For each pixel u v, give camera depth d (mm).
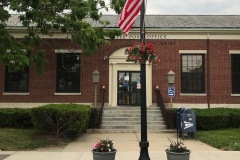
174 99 24250
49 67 24438
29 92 24406
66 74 24641
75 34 17484
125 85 24750
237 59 24703
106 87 24406
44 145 15109
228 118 21094
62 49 24438
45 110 16859
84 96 24375
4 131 19094
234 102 24328
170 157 10109
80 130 17312
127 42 24578
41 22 17000
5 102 24391
